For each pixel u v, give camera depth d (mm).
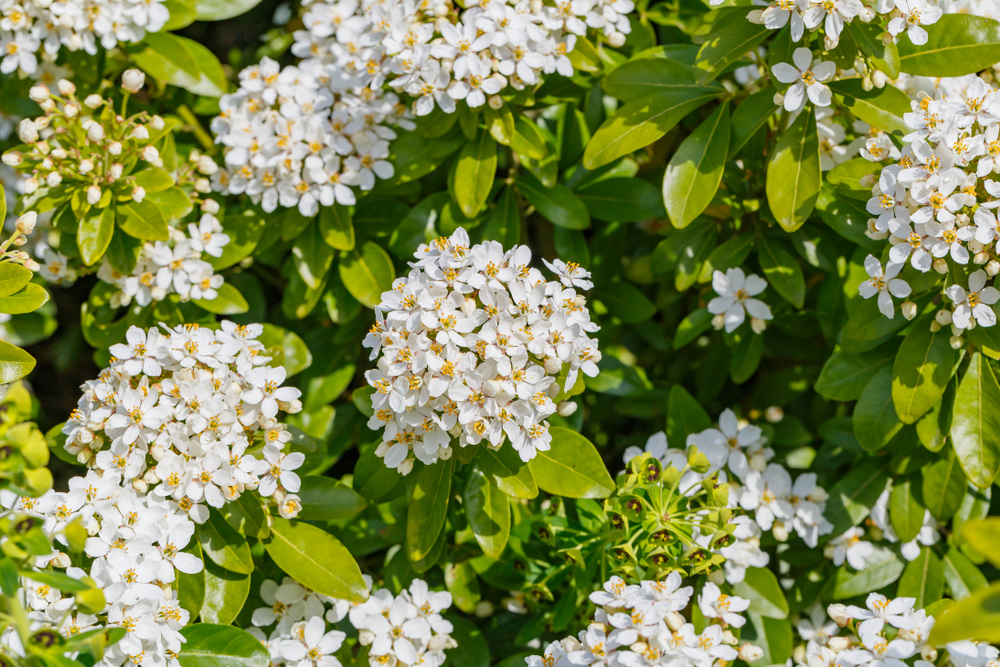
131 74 1271
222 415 1235
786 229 1251
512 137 1285
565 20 1283
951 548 1299
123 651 1206
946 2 1273
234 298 1320
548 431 1230
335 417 1364
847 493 1304
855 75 1265
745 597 1288
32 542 1166
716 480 1246
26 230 1251
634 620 1197
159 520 1232
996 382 1249
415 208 1327
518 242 1317
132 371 1238
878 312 1259
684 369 1396
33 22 1303
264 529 1247
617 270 1374
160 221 1278
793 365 1404
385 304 1217
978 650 1207
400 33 1271
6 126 1392
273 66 1328
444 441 1220
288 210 1321
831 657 1229
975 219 1222
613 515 1248
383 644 1254
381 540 1320
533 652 1323
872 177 1255
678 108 1281
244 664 1235
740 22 1256
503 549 1270
